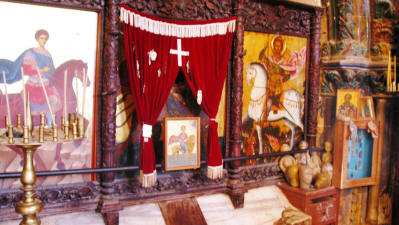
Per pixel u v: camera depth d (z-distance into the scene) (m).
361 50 4.30
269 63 3.97
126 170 3.02
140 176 2.97
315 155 4.23
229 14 3.59
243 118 3.84
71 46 2.85
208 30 3.33
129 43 2.92
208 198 3.58
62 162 2.88
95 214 2.96
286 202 3.92
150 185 2.96
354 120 4.15
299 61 4.21
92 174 3.02
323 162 4.14
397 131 4.37
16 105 2.66
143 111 2.97
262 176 4.04
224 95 3.71
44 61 2.74
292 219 3.35
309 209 3.75
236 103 3.62
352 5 4.21
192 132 3.29
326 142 4.41
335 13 4.27
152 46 3.04
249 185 3.92
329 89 4.38
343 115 4.20
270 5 3.89
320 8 4.16
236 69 3.59
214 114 3.34
